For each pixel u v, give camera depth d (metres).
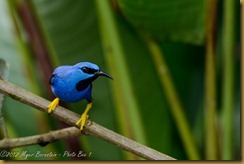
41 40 5.25
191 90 5.38
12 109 5.26
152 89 5.29
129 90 5.21
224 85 5.23
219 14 5.38
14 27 5.25
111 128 5.28
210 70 5.23
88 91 4.92
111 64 5.21
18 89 4.88
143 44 5.28
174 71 5.36
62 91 4.92
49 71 5.25
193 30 5.21
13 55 5.25
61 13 5.25
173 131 5.37
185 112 5.37
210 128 5.24
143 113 5.28
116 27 5.20
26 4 5.24
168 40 5.23
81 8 5.25
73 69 4.91
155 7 5.17
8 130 5.20
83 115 4.89
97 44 5.26
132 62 5.27
